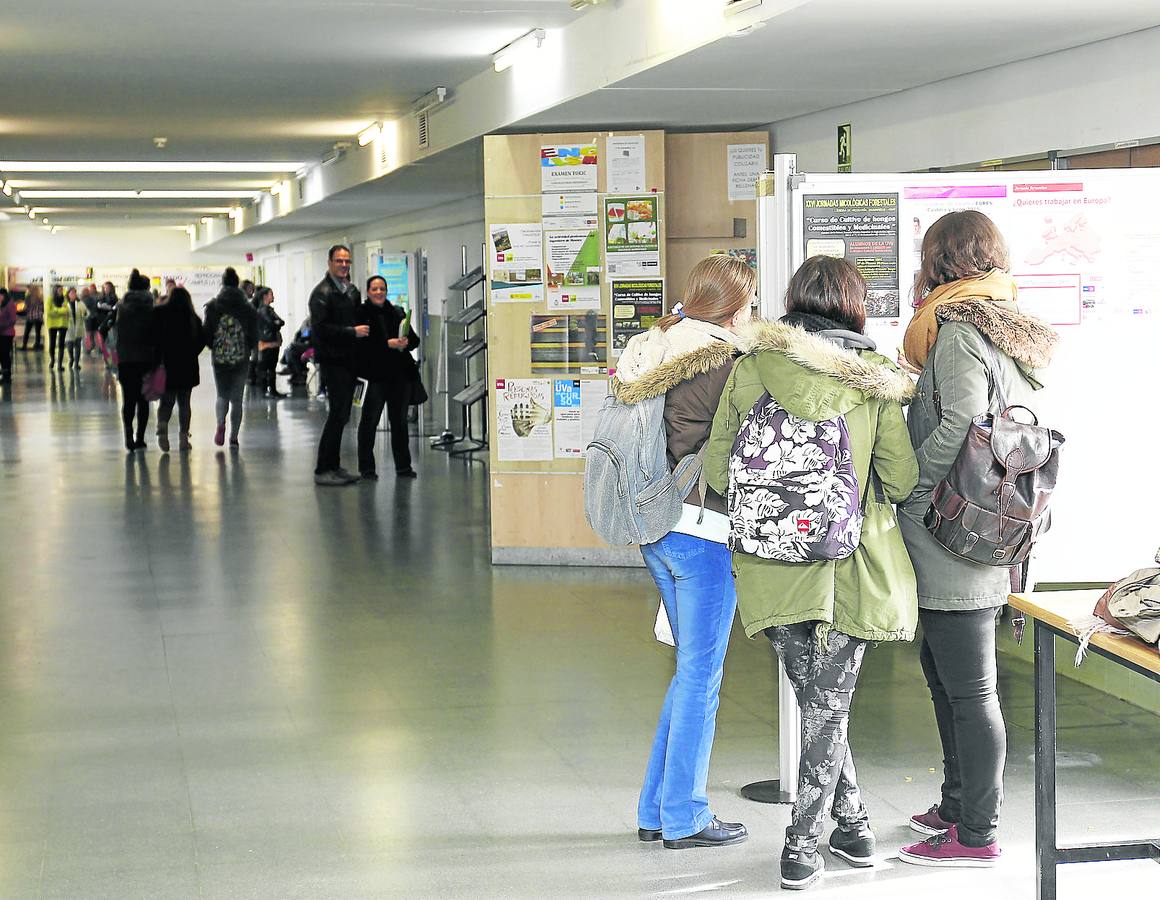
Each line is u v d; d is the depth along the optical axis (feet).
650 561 12.87
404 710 17.60
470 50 28.40
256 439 50.26
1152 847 10.83
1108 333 14.56
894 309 14.12
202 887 12.26
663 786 13.10
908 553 11.91
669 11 20.54
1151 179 14.42
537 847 13.14
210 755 15.90
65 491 37.11
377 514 33.40
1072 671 18.79
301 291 90.68
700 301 12.66
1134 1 16.02
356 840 13.34
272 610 23.38
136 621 22.59
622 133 26.53
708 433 12.41
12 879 12.44
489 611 23.20
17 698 18.26
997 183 14.26
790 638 11.86
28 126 42.91
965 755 12.37
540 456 27.12
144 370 46.06
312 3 23.57
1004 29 17.76
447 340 50.44
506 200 26.78
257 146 49.21
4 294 84.38
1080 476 14.66
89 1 23.43
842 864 12.67
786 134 27.63
